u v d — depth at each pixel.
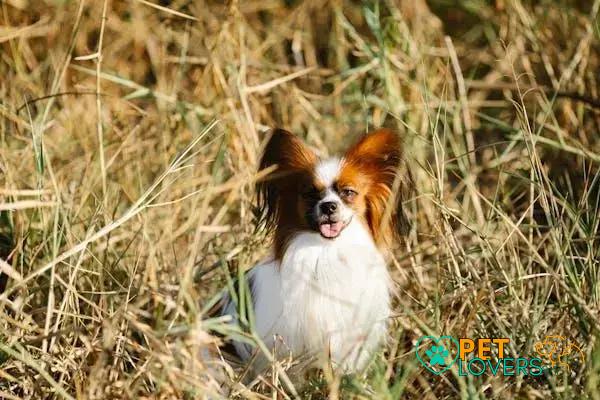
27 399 8.24
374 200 9.34
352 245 9.05
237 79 12.30
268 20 16.22
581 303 8.52
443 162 10.20
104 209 10.23
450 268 9.91
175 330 7.82
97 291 9.65
